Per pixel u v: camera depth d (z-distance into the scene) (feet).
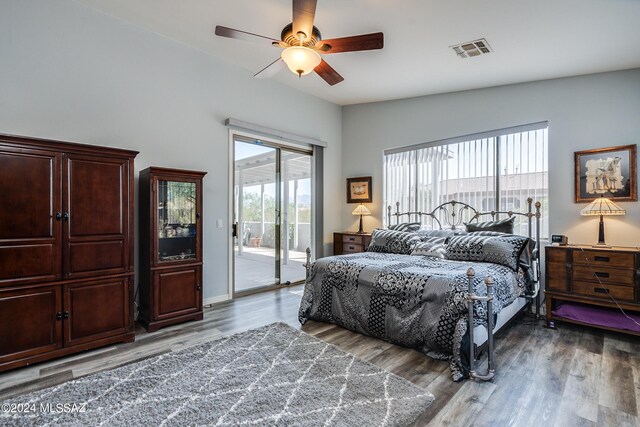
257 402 6.34
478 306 7.77
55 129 9.66
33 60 9.29
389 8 8.65
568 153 11.87
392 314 9.11
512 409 6.18
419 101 16.10
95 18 10.36
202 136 13.05
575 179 11.70
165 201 10.85
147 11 10.28
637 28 8.61
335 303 10.61
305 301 11.15
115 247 9.25
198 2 9.55
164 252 10.87
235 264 14.66
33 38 9.30
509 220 12.03
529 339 9.66
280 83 15.93
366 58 11.63
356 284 10.11
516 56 10.66
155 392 6.68
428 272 9.07
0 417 5.87
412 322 8.63
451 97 14.96
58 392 6.68
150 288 10.33
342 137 19.45
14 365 7.66
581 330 10.44
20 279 7.78
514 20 8.69
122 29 10.93
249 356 8.36
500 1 7.97
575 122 11.75
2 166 7.57
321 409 6.12
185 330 10.36
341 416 5.91
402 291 8.95
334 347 8.91
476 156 14.16
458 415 5.99
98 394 6.61
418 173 16.17
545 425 5.73
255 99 14.88
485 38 9.73
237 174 14.73
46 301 8.13
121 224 9.37
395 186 17.16
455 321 7.82
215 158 13.46
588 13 8.07
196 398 6.47
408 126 16.51
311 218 17.97
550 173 12.22
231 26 10.75
